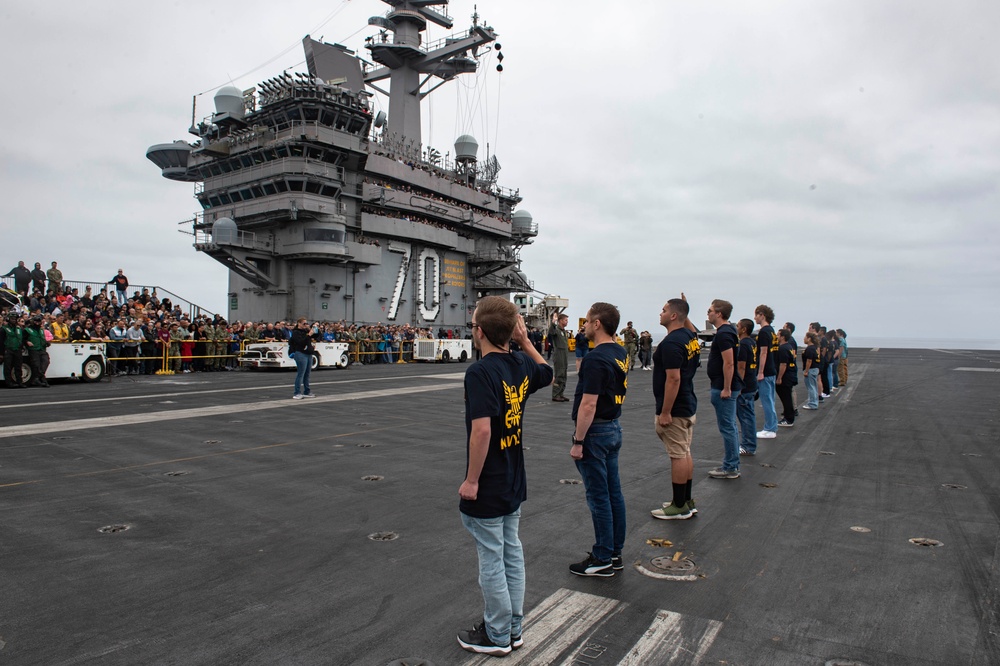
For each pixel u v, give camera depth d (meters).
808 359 14.00
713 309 7.33
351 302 32.56
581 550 4.68
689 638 3.31
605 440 4.14
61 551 4.51
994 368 29.11
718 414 7.23
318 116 29.30
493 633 3.10
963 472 7.51
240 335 23.95
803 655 3.14
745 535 5.09
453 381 19.36
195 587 3.91
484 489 3.10
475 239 41.38
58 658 3.01
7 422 10.12
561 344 15.12
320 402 13.68
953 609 3.69
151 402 12.98
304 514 5.53
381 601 3.74
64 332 17.44
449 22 38.34
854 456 8.51
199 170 33.88
